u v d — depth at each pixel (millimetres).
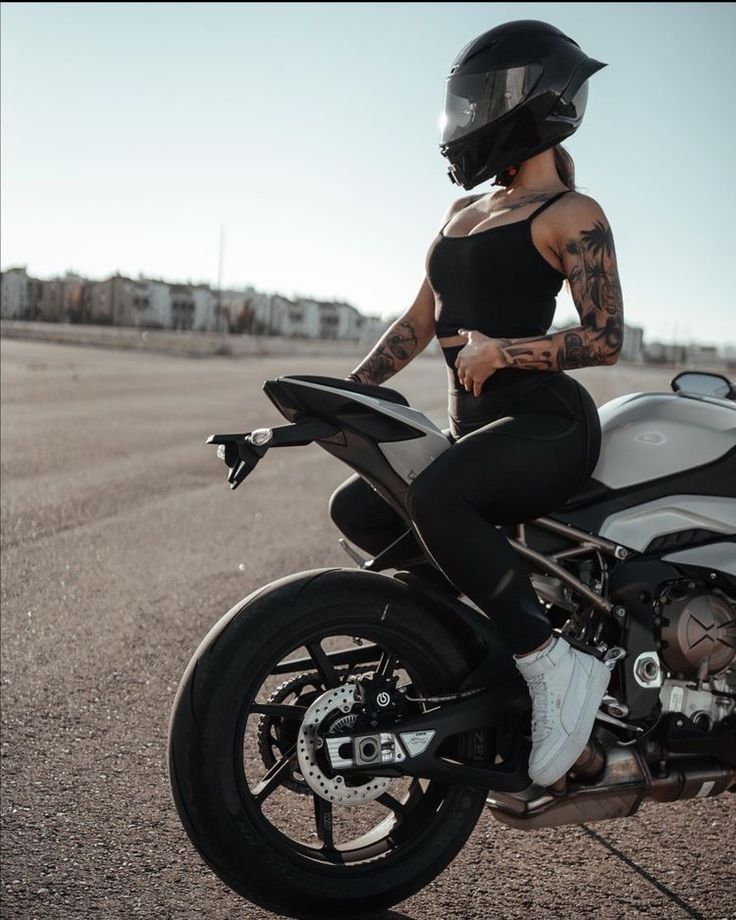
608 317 2486
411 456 2494
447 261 2678
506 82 2557
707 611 2707
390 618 2561
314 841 2900
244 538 6754
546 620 2512
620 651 2635
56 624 4801
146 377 25062
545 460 2498
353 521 2859
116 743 3525
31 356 32938
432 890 2689
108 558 6082
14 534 6613
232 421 13938
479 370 2486
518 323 2586
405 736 2502
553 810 2592
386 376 3018
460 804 2645
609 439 2740
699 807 3215
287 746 2664
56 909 2514
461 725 2539
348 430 2465
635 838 3000
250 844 2418
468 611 2631
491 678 2594
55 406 15641
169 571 5820
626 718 2654
